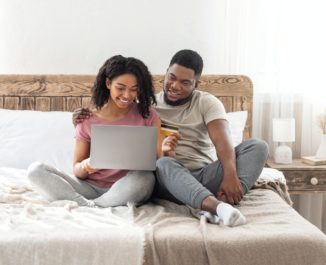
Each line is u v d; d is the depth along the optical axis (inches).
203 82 110.9
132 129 70.3
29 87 110.2
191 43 115.1
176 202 74.6
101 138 70.4
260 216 64.0
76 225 58.6
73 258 52.8
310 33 111.7
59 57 114.8
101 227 57.8
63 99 110.7
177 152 79.7
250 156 74.0
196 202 65.2
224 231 56.7
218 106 81.1
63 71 115.0
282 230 56.4
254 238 54.2
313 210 116.4
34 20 113.8
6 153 95.3
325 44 111.7
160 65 115.7
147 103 77.2
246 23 111.8
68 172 91.3
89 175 76.9
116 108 77.8
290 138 107.7
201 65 80.2
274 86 113.1
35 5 113.6
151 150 70.6
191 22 114.6
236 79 110.8
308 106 114.2
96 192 76.0
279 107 113.4
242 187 71.7
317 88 113.0
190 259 53.6
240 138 102.3
